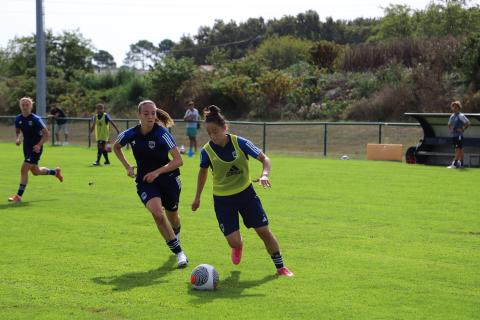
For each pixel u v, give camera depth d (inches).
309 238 363.3
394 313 228.5
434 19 2182.6
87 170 754.2
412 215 440.5
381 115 1467.8
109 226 399.5
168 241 299.3
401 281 271.6
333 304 239.0
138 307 236.2
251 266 298.7
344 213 448.5
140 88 1940.2
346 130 1235.2
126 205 485.7
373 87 1578.5
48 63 2269.9
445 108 1391.5
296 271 289.1
